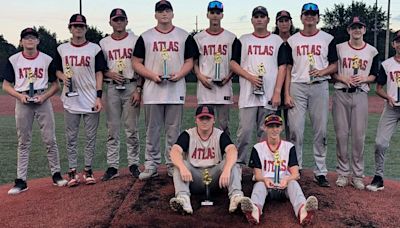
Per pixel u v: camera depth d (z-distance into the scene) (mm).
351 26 5609
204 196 5219
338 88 5699
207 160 5070
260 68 5555
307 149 9805
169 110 5805
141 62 5766
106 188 5578
